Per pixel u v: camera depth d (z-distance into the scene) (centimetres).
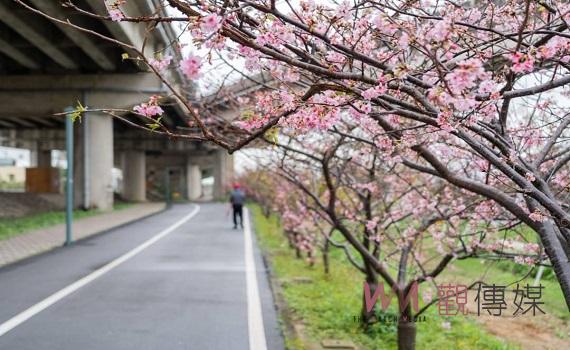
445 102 227
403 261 580
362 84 293
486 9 338
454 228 522
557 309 867
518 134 414
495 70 323
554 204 256
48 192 3925
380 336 647
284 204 1389
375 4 296
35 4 1440
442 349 645
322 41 273
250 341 575
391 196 695
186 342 567
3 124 4059
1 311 685
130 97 2398
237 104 646
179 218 2577
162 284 888
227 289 857
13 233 1606
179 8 237
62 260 1133
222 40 232
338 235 1556
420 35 254
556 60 271
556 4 284
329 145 571
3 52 2134
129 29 1537
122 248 1358
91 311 692
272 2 245
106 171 2794
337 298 840
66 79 2433
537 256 461
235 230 1942
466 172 446
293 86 362
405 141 324
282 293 841
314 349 580
